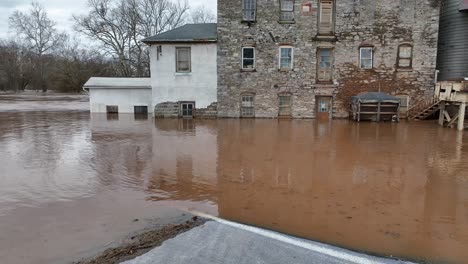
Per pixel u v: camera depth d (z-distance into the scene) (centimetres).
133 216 537
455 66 1862
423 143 1160
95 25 4216
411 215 547
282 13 1845
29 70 6116
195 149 1053
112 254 414
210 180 732
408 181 726
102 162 883
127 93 2092
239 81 1889
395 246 446
